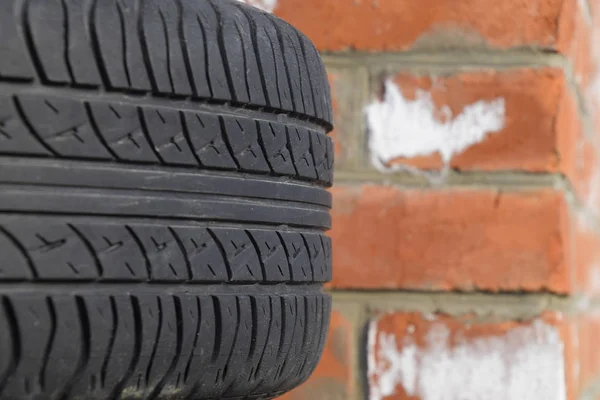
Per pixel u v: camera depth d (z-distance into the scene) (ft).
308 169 2.19
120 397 1.92
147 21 1.94
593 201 3.56
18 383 1.79
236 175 2.07
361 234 3.09
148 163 1.90
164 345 1.93
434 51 3.11
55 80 1.80
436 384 3.07
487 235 3.07
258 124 2.11
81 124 1.82
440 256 3.08
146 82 1.91
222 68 2.04
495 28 3.10
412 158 3.10
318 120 2.24
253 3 3.14
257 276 2.10
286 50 2.18
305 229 2.20
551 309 3.06
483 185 3.08
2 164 1.75
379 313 3.09
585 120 3.41
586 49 3.39
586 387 3.37
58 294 1.80
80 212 1.81
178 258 1.93
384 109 3.11
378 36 3.12
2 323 1.75
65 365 1.82
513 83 3.09
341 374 3.09
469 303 3.08
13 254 1.75
